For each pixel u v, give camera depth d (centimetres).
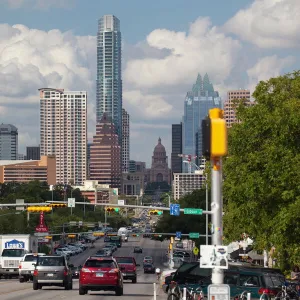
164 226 15100
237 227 7106
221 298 2433
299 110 5669
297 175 5309
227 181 6538
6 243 9206
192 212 6831
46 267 5931
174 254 14912
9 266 8606
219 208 2361
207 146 2250
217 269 2438
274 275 4550
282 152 5431
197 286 4759
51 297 5056
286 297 4312
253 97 6519
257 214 5834
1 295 5278
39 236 18012
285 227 5091
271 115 5731
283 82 6406
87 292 5444
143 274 12575
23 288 6306
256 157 5788
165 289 5897
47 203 8494
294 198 5294
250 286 4456
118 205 7369
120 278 5312
